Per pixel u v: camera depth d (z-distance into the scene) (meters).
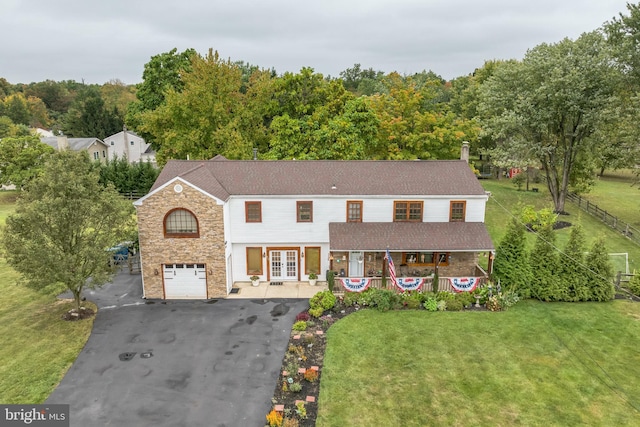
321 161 31.56
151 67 59.28
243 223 28.64
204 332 23.19
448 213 28.83
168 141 47.50
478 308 25.80
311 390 18.38
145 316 25.00
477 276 28.42
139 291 28.50
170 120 49.06
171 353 21.19
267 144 53.47
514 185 57.44
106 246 24.28
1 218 46.38
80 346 21.75
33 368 19.83
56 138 73.75
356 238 27.48
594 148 41.41
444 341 22.09
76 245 24.12
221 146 48.84
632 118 36.84
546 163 45.25
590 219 43.09
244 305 26.41
